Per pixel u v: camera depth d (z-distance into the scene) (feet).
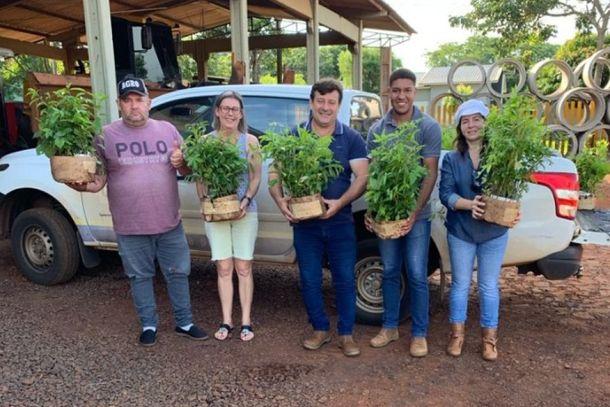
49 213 16.15
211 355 11.88
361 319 13.50
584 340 12.66
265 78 76.59
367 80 126.21
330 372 11.06
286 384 10.56
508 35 69.41
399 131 10.49
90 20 17.35
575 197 11.97
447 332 13.15
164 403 9.89
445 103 40.52
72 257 16.30
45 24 37.58
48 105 10.98
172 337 12.87
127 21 27.58
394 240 11.64
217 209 11.55
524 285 17.01
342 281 11.64
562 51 69.72
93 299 15.47
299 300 15.52
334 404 9.84
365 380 10.72
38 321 13.75
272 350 12.12
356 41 43.70
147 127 11.77
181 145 11.74
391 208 10.66
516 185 10.57
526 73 31.81
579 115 36.42
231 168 11.34
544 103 32.30
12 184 16.52
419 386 10.47
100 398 10.05
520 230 12.07
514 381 10.66
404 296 13.25
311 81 34.14
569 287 16.78
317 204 10.78
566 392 10.21
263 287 16.69
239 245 12.50
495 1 68.28
